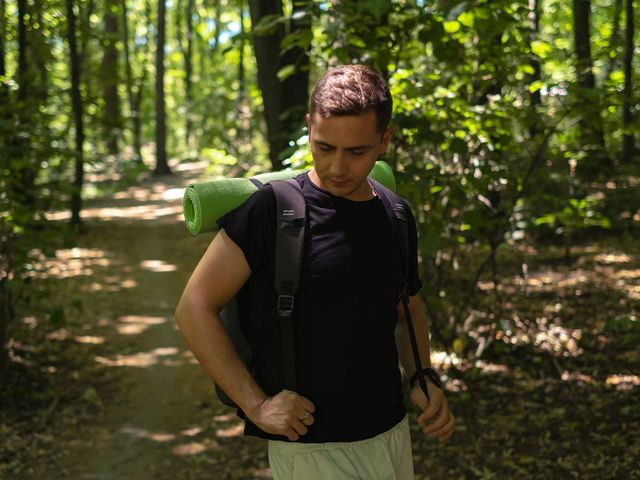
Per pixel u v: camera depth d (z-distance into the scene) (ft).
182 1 94.38
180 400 17.39
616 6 36.58
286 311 5.59
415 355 6.55
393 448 6.05
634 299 21.15
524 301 21.26
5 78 18.76
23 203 17.31
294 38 14.28
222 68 60.23
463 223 16.20
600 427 13.85
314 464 5.79
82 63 41.75
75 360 19.66
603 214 26.40
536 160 15.72
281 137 16.85
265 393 5.81
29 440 14.92
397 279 5.98
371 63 14.42
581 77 15.99
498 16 13.50
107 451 14.70
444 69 15.21
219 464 14.24
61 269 30.55
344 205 5.76
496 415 14.84
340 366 5.69
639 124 16.31
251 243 5.62
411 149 15.24
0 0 22.72
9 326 18.88
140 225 42.45
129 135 90.07
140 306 25.35
